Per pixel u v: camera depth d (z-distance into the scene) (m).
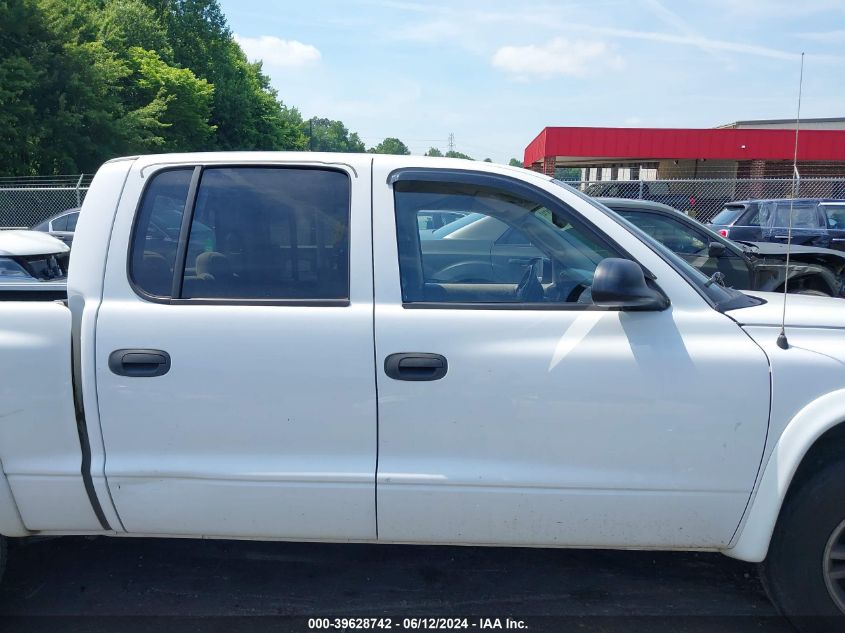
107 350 2.56
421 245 2.78
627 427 2.50
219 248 2.70
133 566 3.25
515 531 2.59
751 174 25.53
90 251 2.68
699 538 2.58
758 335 2.54
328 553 3.36
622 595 3.02
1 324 2.60
